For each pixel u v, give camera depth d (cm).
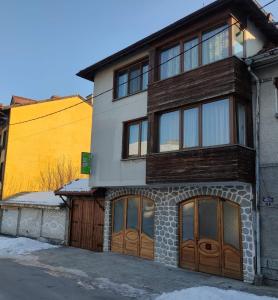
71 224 1855
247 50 1204
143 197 1464
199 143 1177
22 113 2627
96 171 1598
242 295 886
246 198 1106
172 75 1325
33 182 2628
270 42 1341
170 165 1235
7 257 1523
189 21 1243
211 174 1106
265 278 1036
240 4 1155
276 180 1056
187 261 1257
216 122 1141
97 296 902
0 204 2355
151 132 1337
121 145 1500
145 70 1486
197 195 1243
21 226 2233
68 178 2783
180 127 1248
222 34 1171
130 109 1495
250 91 1157
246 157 1089
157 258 1355
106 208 1630
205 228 1216
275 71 1108
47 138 2727
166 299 876
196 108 1211
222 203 1177
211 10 1176
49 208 1959
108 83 1636
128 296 912
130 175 1431
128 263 1340
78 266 1302
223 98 1131
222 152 1091
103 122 1617
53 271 1215
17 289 935
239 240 1113
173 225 1309
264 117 1114
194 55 1253
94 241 1697
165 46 1372
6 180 2516
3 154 2612
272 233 1041
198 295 885
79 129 2900
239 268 1102
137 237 1468
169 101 1285
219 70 1137
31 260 1438
